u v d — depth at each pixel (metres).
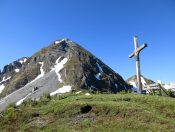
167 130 24.38
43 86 194.75
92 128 26.95
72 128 27.42
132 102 31.55
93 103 31.06
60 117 30.02
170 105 29.48
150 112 28.06
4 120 31.33
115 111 29.11
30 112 32.00
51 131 27.38
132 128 25.94
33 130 28.38
